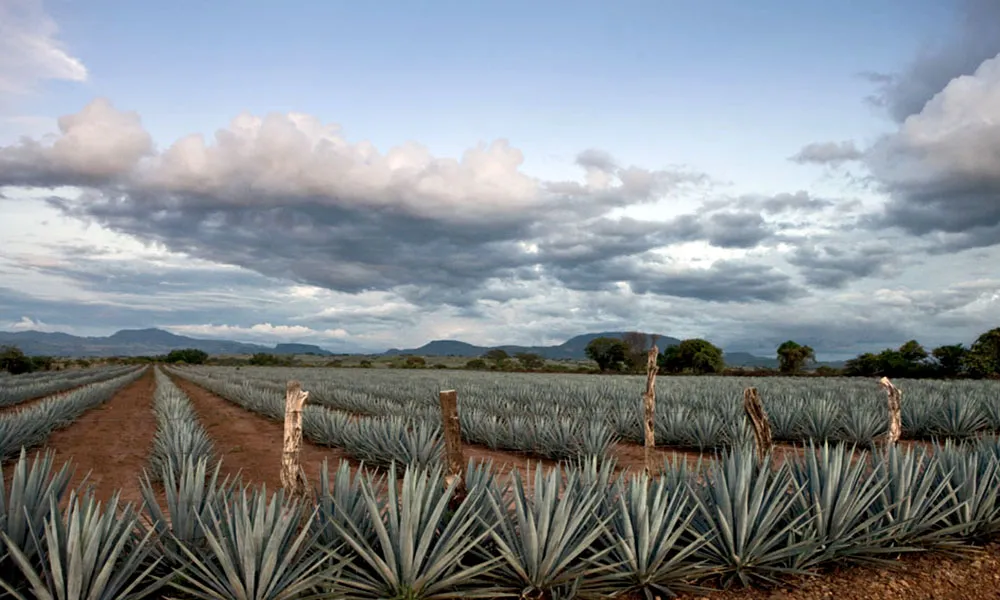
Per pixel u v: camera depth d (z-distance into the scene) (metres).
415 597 4.02
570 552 4.52
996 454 6.95
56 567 3.53
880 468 6.02
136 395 38.19
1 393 27.22
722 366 62.38
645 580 4.54
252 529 4.04
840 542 4.99
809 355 61.44
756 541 4.75
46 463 5.18
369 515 4.70
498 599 4.33
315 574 4.06
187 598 4.15
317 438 15.32
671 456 12.65
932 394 18.38
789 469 5.61
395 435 11.19
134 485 10.48
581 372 67.06
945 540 5.42
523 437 13.46
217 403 31.41
